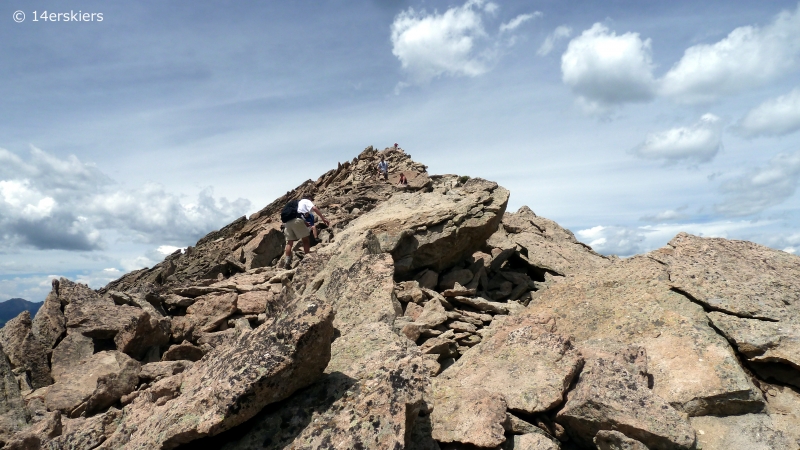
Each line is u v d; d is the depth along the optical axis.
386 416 5.87
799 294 9.76
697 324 9.44
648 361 8.91
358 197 33.16
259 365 6.07
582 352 8.70
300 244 22.22
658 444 6.78
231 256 23.95
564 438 7.62
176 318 13.98
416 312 12.46
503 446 7.07
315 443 5.74
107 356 11.88
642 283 10.95
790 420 7.76
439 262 16.00
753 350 8.68
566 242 21.19
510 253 17.52
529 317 9.50
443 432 7.04
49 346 12.30
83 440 7.48
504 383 7.99
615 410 6.97
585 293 11.38
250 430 6.21
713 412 7.98
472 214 16.02
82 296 13.78
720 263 10.93
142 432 6.57
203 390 6.45
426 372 7.11
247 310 14.38
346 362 7.56
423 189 35.78
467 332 11.26
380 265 12.04
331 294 12.19
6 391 10.09
